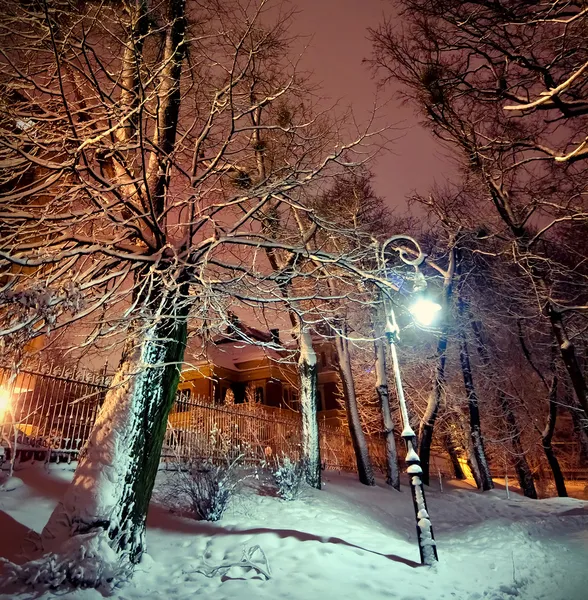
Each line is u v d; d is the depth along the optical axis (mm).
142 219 7625
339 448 22344
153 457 7020
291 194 9820
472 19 9820
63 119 7176
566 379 22188
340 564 6996
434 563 7359
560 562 8664
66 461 9867
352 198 16781
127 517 6461
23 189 7352
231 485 9664
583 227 16547
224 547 7578
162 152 7562
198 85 9367
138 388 6973
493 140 12438
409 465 8078
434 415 20703
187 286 7766
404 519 14445
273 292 8375
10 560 5969
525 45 9828
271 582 6273
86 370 10555
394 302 8883
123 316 6191
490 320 22484
